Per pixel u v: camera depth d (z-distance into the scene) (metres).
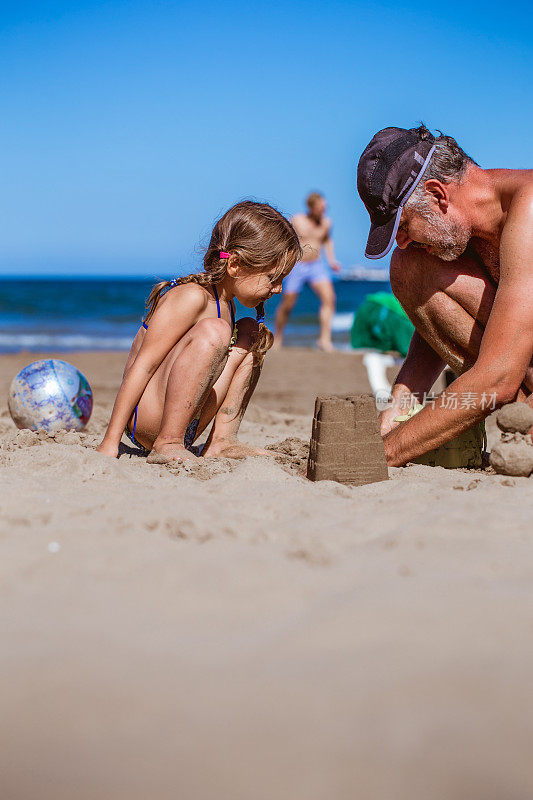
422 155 2.90
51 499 2.24
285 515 2.15
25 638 1.38
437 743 1.05
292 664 1.26
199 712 1.13
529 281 2.76
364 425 2.75
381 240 2.98
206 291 3.12
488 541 1.89
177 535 1.94
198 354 2.93
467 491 2.44
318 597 1.56
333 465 2.73
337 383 8.57
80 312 27.55
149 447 3.30
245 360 3.24
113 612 1.48
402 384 3.56
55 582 1.64
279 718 1.11
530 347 2.78
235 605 1.51
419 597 1.53
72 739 1.08
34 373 3.63
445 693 1.17
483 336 2.87
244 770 1.00
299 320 22.45
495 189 2.94
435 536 1.93
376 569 1.71
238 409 3.31
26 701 1.18
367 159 2.98
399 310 5.88
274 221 3.07
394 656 1.28
